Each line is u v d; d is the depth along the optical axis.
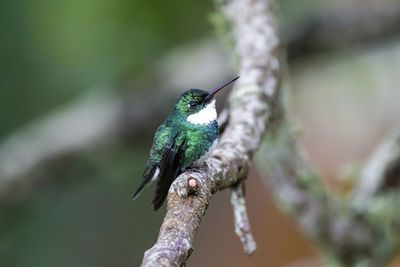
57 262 13.05
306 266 13.23
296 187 8.07
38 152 12.54
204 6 11.49
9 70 11.70
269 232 14.46
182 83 12.38
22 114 12.26
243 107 5.68
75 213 13.50
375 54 12.45
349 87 13.04
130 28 11.40
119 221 13.96
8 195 12.57
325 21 11.80
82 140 12.62
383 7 11.73
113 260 13.83
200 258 15.49
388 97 12.98
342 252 8.57
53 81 12.01
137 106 12.45
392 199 8.40
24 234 12.77
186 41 12.12
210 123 5.94
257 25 6.53
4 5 11.41
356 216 8.43
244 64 6.21
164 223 3.58
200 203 3.87
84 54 11.61
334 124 13.45
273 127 7.26
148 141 12.94
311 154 13.53
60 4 11.38
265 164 7.87
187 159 5.89
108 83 12.20
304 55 12.10
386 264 8.66
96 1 11.24
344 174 9.09
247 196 14.95
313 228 8.40
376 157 8.70
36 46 11.62
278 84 6.22
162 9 11.37
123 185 13.84
